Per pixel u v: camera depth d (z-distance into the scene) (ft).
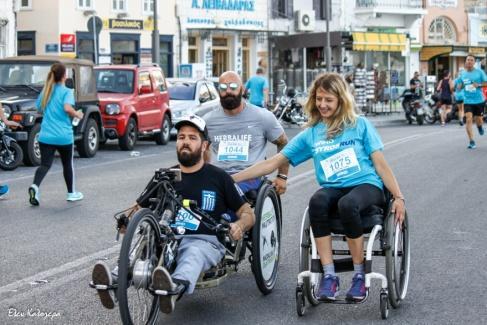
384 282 23.30
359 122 24.32
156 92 82.17
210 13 136.98
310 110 24.82
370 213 24.13
